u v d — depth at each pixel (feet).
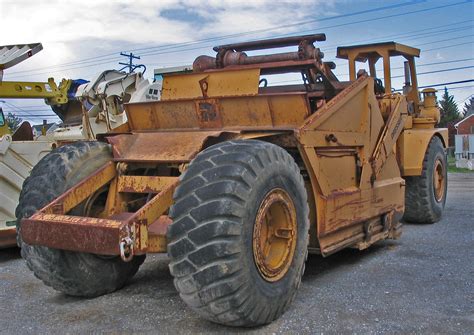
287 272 12.94
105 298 14.93
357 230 17.87
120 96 29.22
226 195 11.25
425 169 25.07
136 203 15.51
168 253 11.46
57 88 27.99
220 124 15.92
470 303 13.91
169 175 15.16
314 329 12.21
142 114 17.17
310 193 15.46
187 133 15.02
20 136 26.40
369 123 18.30
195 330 12.30
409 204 25.44
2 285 16.80
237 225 11.19
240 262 11.24
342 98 16.52
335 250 16.12
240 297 11.31
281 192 12.77
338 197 16.01
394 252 19.79
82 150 15.47
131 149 15.26
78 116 31.07
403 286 15.44
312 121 14.84
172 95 17.30
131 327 12.63
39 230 12.66
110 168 15.12
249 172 11.64
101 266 14.90
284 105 14.97
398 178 21.12
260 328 12.29
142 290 15.61
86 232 11.90
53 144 22.81
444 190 27.25
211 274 11.05
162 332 12.25
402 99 21.56
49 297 15.26
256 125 15.47
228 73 16.28
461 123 214.48
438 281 15.89
